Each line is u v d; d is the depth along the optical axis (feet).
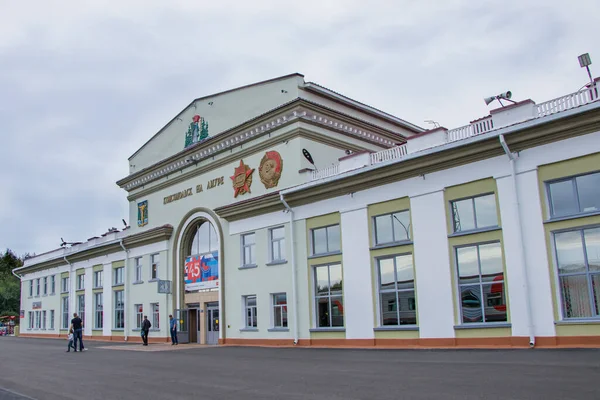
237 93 110.73
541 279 62.59
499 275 67.10
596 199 59.88
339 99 103.45
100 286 153.99
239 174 106.32
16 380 56.54
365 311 80.53
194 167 119.03
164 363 68.54
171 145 128.16
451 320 70.33
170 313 122.52
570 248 61.57
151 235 129.08
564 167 61.87
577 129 60.54
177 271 121.19
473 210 70.44
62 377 57.21
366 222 81.82
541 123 61.87
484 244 68.90
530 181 64.44
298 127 94.99
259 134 102.01
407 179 77.20
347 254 83.97
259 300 98.58
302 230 91.86
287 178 95.86
